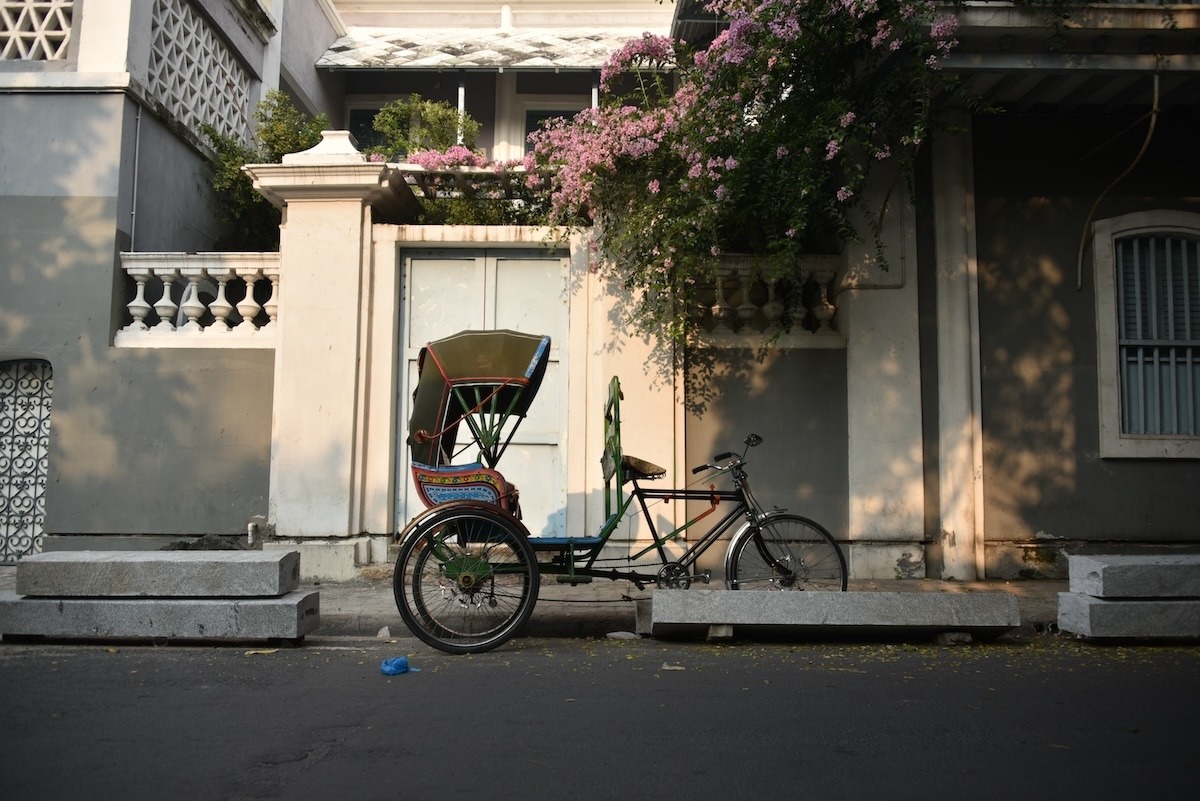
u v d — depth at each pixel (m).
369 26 15.10
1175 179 8.52
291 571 6.04
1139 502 8.31
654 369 8.06
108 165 8.45
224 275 8.48
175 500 8.25
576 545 6.15
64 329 8.38
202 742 3.84
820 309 8.43
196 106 10.00
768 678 5.05
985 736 4.01
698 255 7.59
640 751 3.78
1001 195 8.46
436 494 6.00
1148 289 8.52
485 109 14.09
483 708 4.40
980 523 8.11
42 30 8.70
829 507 8.22
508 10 14.77
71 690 4.66
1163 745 3.89
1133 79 7.73
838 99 7.34
